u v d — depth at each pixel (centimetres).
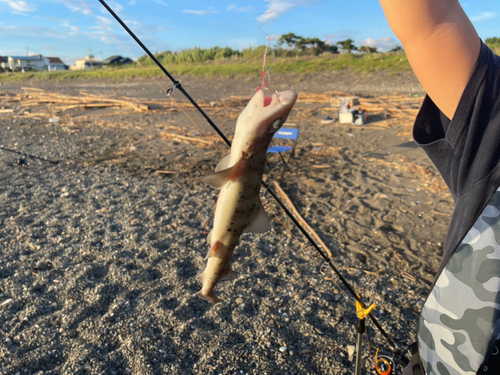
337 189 753
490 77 100
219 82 2656
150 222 629
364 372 322
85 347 353
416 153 945
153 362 336
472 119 105
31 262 504
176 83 185
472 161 109
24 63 8706
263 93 133
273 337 365
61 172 909
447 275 113
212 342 360
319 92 2095
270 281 460
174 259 509
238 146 137
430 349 120
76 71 3825
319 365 333
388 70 2262
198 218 647
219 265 166
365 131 1211
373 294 427
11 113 1864
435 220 604
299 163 930
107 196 747
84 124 1534
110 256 516
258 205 151
